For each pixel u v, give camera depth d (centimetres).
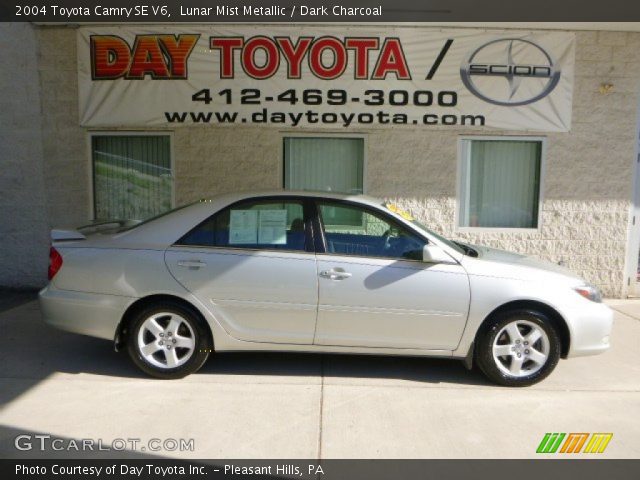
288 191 478
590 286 464
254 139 751
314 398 428
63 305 452
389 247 454
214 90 745
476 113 745
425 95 742
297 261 445
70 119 758
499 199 777
